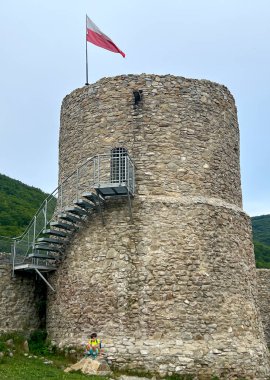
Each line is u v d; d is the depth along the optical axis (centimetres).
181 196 1636
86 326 1569
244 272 1666
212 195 1683
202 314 1517
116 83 1747
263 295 2492
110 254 1595
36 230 1761
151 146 1667
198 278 1550
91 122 1753
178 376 1415
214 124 1759
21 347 1627
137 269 1554
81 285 1622
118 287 1553
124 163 1642
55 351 1612
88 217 1677
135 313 1515
